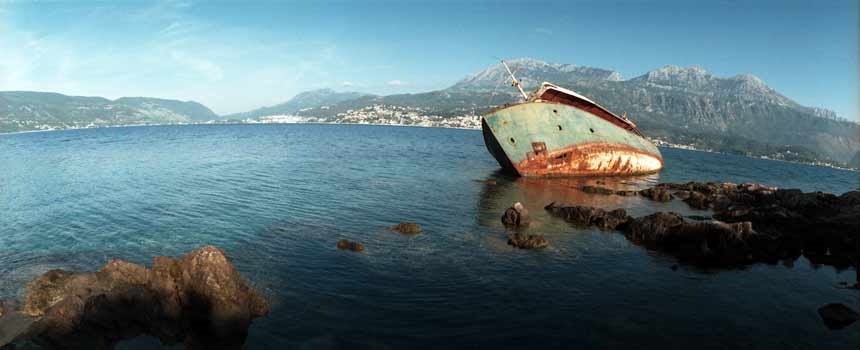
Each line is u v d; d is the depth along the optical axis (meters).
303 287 14.12
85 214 24.30
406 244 19.14
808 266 18.11
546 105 40.78
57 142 99.56
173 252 17.97
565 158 40.62
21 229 21.44
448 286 14.51
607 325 12.23
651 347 11.17
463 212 26.16
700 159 117.38
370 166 50.09
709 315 13.11
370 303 13.09
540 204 29.06
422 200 29.52
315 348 10.72
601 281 15.48
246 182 35.56
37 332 10.91
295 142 95.38
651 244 20.14
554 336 11.54
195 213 24.36
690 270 17.00
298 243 18.91
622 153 44.53
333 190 32.47
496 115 39.62
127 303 11.61
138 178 38.00
